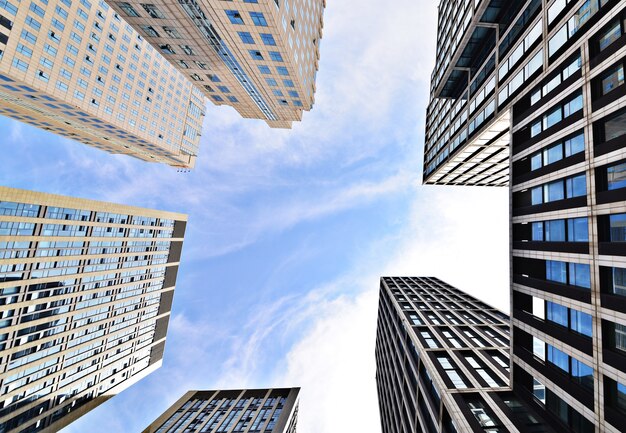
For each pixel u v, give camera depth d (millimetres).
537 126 22141
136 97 68438
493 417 22703
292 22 40500
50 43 47781
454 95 41531
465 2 33469
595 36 17047
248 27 34000
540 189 21094
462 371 29219
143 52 69812
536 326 20156
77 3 52031
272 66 42594
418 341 37438
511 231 23891
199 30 36500
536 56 22594
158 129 77375
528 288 21281
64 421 53000
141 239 72562
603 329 14914
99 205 58594
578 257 16797
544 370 19125
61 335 51906
